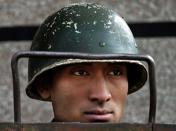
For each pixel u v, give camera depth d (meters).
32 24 6.65
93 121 3.71
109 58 3.53
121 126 3.30
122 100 3.80
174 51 6.74
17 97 3.42
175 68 6.71
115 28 3.87
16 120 3.42
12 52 6.70
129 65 3.96
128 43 3.89
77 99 3.74
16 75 3.43
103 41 3.81
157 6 6.74
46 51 3.59
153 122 3.56
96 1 6.40
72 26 3.85
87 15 3.87
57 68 3.79
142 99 6.57
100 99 3.70
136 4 6.72
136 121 6.54
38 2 6.67
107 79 3.75
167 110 6.64
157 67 6.71
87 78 3.73
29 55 3.45
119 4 6.65
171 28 6.76
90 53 3.59
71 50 3.80
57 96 3.81
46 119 6.54
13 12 6.68
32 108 6.54
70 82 3.75
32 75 3.93
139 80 4.05
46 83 3.92
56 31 3.88
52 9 6.64
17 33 6.70
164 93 6.67
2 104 6.58
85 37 3.81
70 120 3.76
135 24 6.69
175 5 6.75
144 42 6.72
